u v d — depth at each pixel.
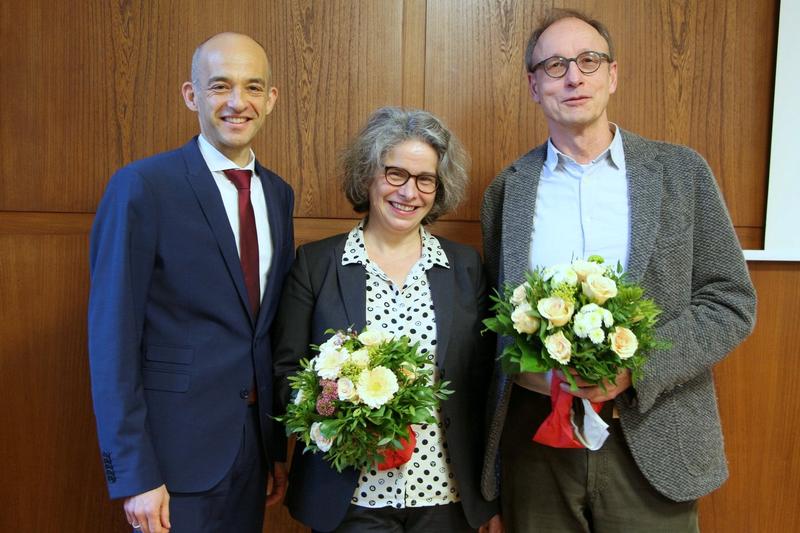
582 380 1.30
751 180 2.09
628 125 2.09
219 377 1.46
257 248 1.56
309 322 1.53
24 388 2.03
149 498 1.34
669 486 1.42
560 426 1.38
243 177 1.56
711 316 1.41
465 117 2.07
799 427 2.09
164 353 1.43
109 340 1.33
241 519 1.54
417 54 2.04
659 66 2.07
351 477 1.40
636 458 1.43
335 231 2.08
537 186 1.61
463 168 1.59
